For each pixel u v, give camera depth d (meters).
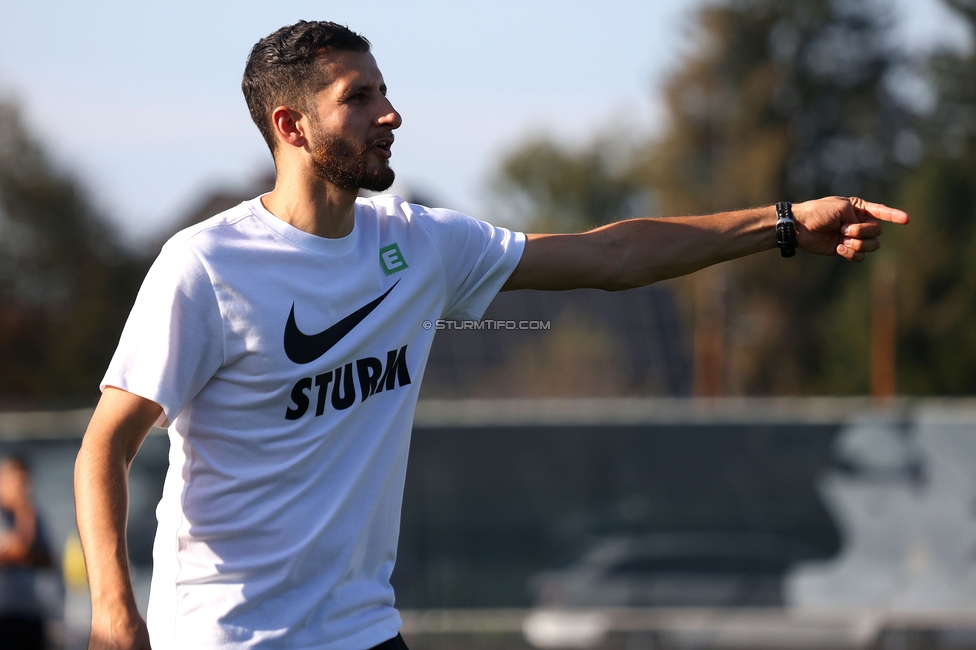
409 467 29.86
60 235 105.69
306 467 8.86
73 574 27.19
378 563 9.51
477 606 29.36
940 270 126.00
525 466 30.09
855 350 128.12
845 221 10.49
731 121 156.62
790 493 30.23
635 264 10.35
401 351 9.38
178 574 9.01
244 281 8.68
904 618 29.36
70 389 101.00
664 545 29.92
